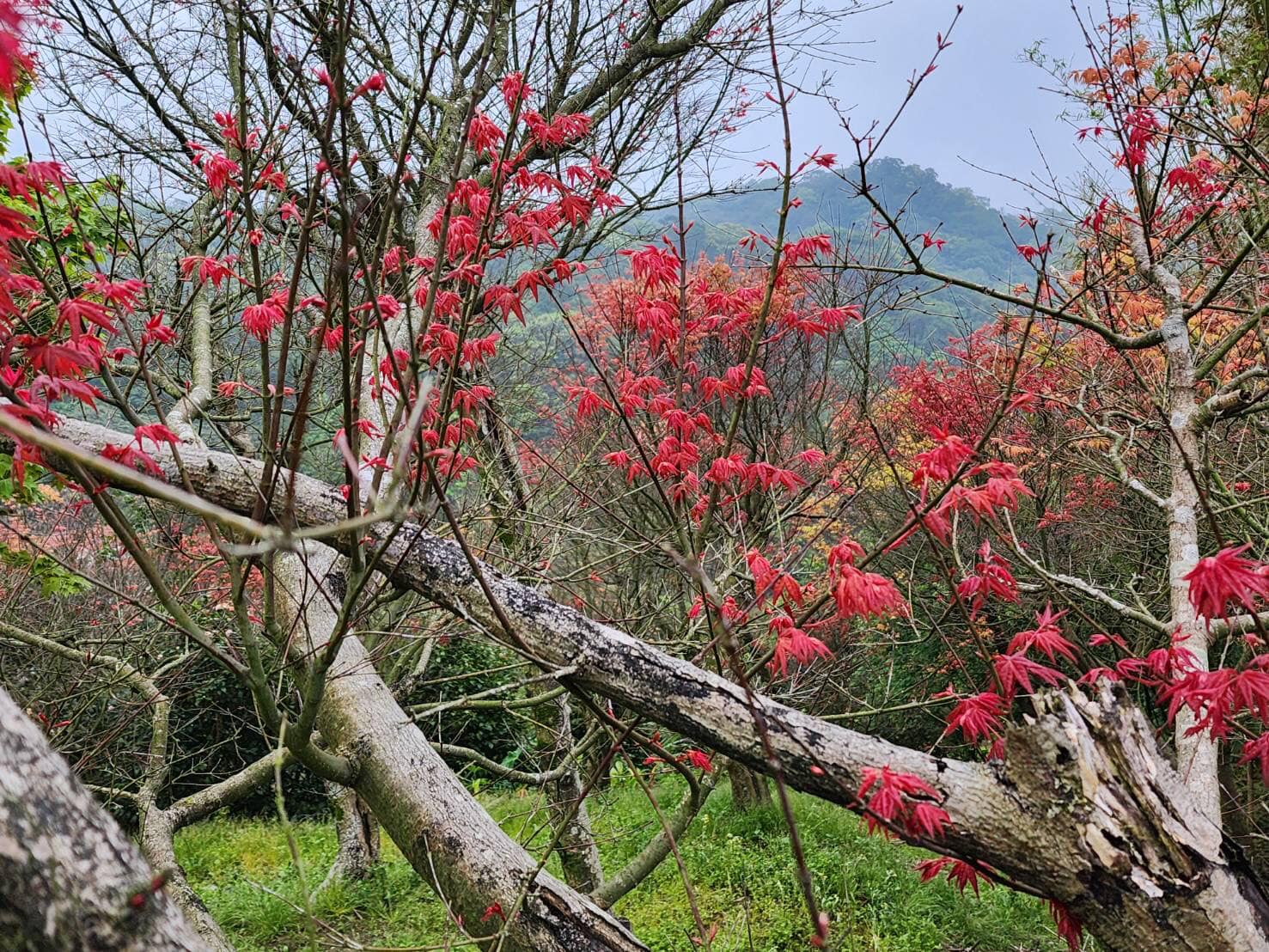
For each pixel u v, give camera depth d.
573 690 2.21
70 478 1.97
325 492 2.51
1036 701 1.74
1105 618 7.20
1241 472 4.92
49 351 1.73
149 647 5.54
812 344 7.47
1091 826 1.63
